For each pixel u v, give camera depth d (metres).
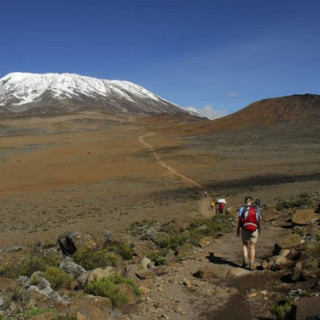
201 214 24.42
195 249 12.63
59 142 113.81
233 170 63.19
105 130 161.25
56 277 8.99
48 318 6.32
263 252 11.58
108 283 7.90
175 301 7.96
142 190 50.00
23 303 7.25
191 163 74.31
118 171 69.62
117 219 27.47
